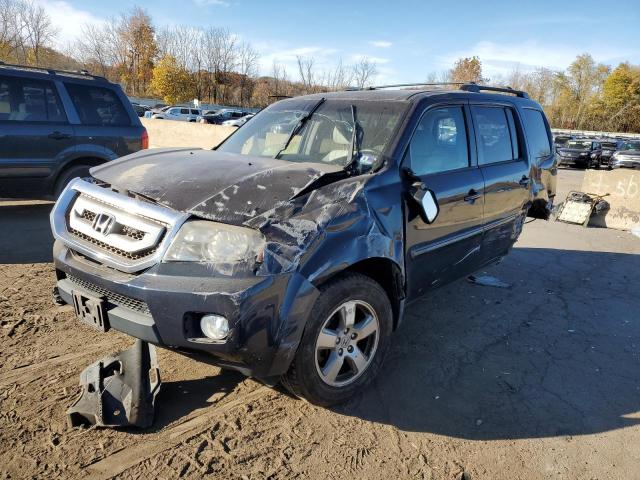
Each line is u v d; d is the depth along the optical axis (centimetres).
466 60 5672
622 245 784
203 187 275
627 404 327
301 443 266
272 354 248
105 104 721
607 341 424
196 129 1814
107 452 248
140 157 348
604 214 933
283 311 245
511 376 353
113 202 274
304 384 274
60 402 285
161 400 295
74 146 684
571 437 287
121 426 262
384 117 358
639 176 898
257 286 237
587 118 7175
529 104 540
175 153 358
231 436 267
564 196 1353
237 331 236
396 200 314
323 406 296
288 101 436
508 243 491
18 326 373
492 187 425
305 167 304
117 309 263
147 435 263
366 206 291
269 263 241
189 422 276
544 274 604
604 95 7019
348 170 318
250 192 268
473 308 478
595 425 301
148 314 252
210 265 242
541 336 425
